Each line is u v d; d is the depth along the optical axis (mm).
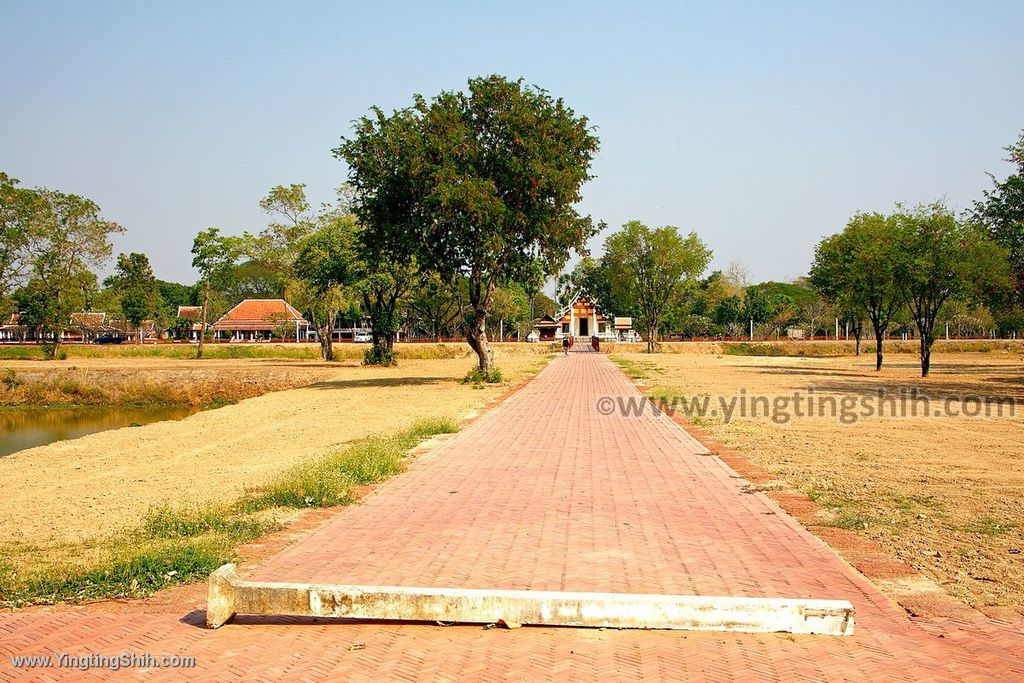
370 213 31312
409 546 7727
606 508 9406
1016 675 4789
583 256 32219
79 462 15914
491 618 5609
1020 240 27984
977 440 15562
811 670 4852
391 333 48156
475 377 32625
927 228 34219
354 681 4773
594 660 5043
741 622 5480
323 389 32219
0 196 54281
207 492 11422
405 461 13031
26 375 37781
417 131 30047
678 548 7602
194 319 101750
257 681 4809
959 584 6590
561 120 30750
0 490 12891
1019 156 28406
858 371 41406
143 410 33156
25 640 5566
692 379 34531
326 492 10117
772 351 70938
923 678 4742
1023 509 9414
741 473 11844
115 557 7473
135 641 5523
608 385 30906
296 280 52719
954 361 53656
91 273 59469
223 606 5762
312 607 5711
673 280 72875
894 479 11391
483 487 10758
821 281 44094
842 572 6836
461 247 31125
